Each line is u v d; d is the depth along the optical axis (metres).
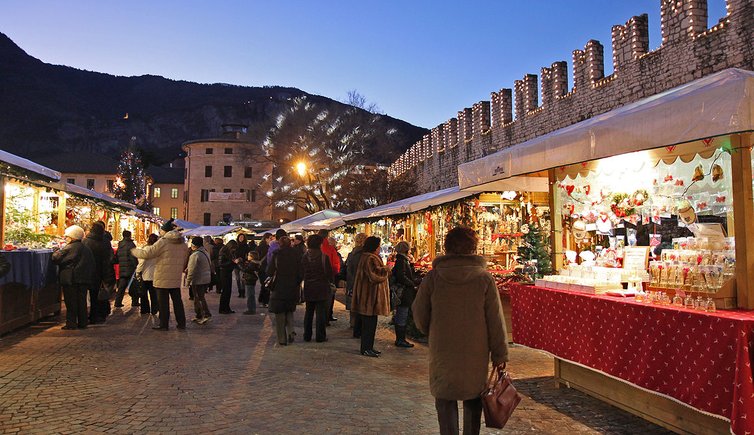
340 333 10.23
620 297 5.21
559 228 7.15
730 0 12.29
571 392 5.98
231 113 184.00
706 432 4.24
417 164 37.25
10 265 7.99
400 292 8.88
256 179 69.56
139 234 28.38
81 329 9.95
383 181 38.72
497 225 11.59
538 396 5.84
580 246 7.79
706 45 12.99
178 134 183.12
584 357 5.38
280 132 49.59
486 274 3.88
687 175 6.45
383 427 4.84
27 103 179.62
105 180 72.62
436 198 11.47
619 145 4.84
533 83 21.92
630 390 5.13
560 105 19.45
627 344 4.76
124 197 68.69
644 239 7.91
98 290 10.80
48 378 6.33
